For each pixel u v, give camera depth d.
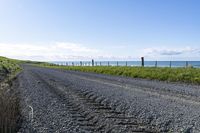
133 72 35.62
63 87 23.80
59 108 14.40
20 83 27.86
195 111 12.39
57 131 9.98
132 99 15.98
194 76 26.66
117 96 17.30
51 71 54.34
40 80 31.33
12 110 10.16
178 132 9.59
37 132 9.89
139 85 23.20
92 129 10.23
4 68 44.84
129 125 10.64
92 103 15.62
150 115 11.97
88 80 29.91
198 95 16.88
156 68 38.00
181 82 25.45
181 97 16.28
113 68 46.75
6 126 9.14
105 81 28.03
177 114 11.91
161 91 19.06
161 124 10.64
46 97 18.28
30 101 16.61
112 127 10.35
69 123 11.12
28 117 12.06
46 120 11.66
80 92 20.20
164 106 13.64
